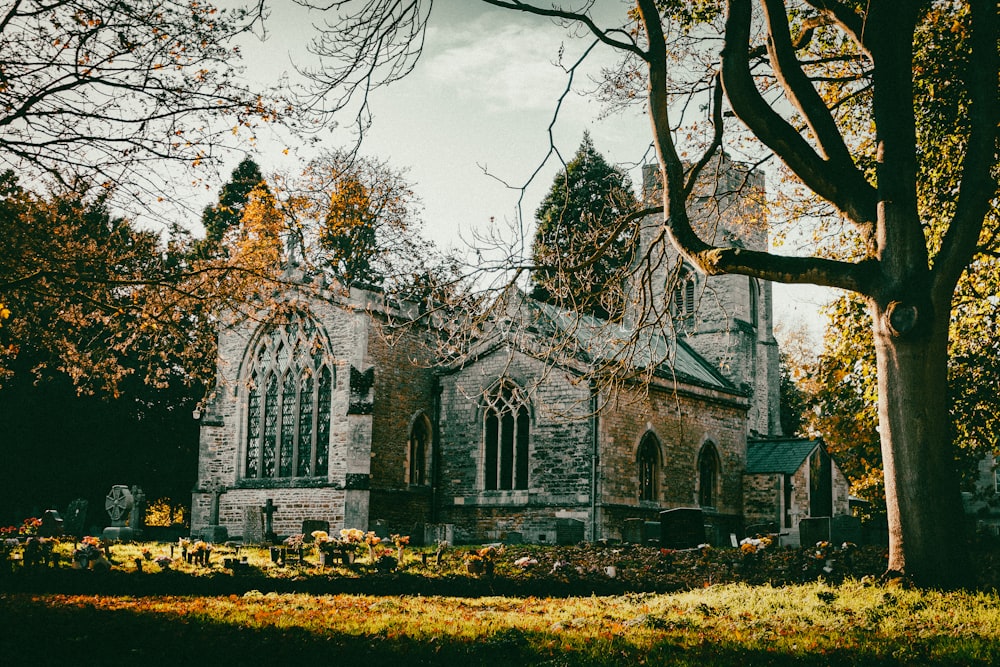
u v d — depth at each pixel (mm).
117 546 28203
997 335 23484
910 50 15523
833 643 10109
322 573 21203
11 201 19625
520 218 17312
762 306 50781
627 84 20016
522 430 35219
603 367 18891
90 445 45594
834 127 16109
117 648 9578
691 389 37625
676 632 11219
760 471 39969
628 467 34344
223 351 38312
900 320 14625
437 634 10906
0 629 10664
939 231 21219
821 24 18234
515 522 34719
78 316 23484
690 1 19781
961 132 19906
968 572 14680
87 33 15430
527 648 9664
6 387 41531
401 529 35969
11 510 44094
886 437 15117
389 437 35969
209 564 22688
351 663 8828
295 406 36531
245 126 17234
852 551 23891
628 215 18297
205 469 37750
